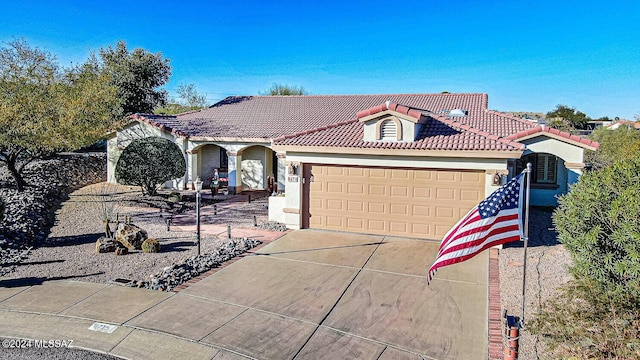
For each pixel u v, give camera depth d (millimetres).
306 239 16203
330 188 17422
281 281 11859
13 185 22516
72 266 12703
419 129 16953
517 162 23688
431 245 15430
